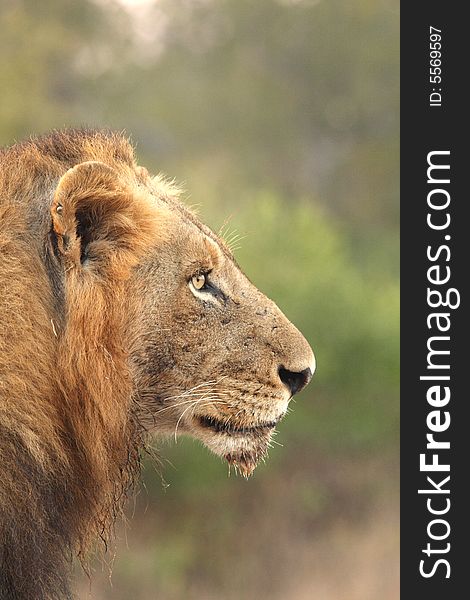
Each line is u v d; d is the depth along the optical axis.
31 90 111.12
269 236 82.19
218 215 83.12
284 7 155.75
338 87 151.75
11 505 14.88
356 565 66.38
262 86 150.38
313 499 72.75
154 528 68.25
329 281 81.06
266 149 146.38
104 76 139.25
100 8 140.62
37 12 129.38
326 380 78.25
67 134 17.22
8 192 15.61
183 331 16.81
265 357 17.34
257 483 72.88
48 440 15.27
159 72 148.12
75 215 15.63
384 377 78.88
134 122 135.62
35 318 15.16
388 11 153.25
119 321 16.14
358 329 79.38
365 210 139.75
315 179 143.50
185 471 68.75
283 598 64.56
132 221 16.23
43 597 15.88
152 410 17.02
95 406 15.86
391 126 150.12
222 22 157.38
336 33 152.00
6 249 15.20
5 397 14.78
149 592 60.47
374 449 78.75
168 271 16.66
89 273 15.83
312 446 77.75
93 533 17.23
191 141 142.38
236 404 17.23
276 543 69.44
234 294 17.34
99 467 16.14
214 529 68.94
